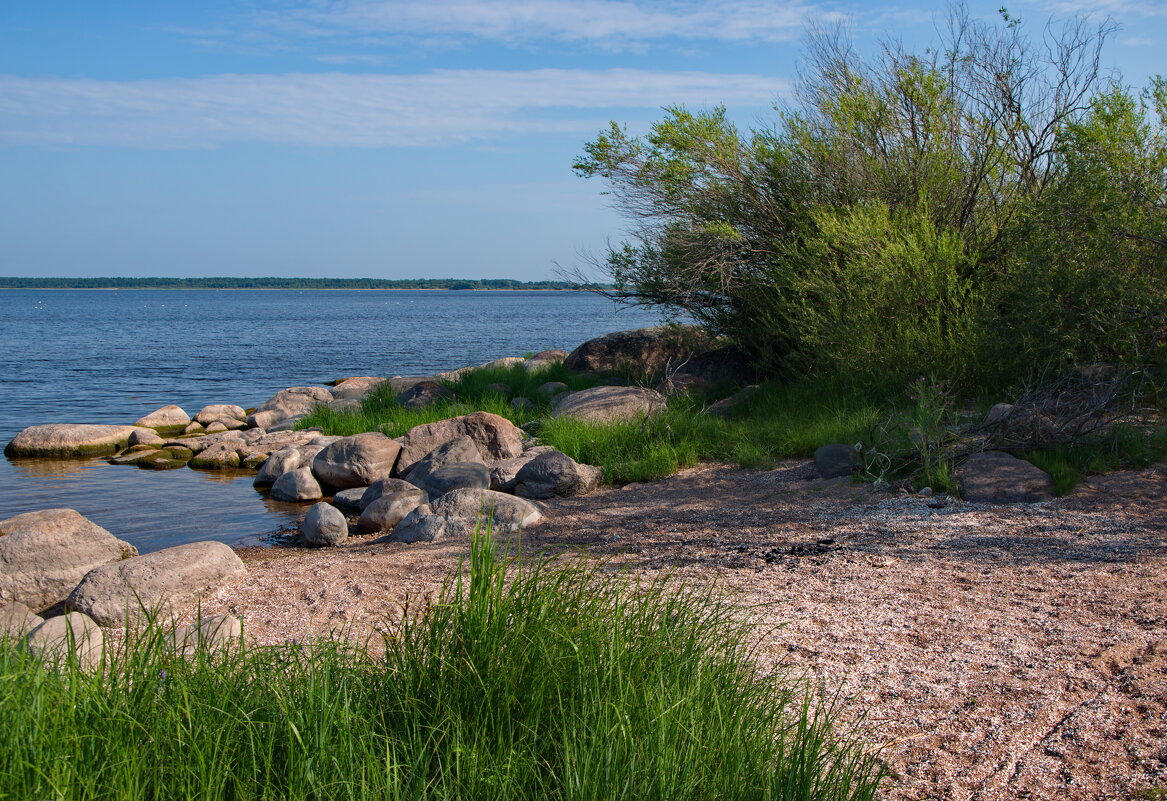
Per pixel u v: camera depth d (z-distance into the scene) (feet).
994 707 13.41
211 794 9.60
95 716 10.55
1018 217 39.42
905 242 40.50
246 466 48.01
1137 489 25.41
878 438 30.86
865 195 45.24
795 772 10.46
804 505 27.37
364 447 40.16
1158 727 12.48
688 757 10.42
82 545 23.73
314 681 11.46
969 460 28.17
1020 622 16.63
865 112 45.47
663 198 49.06
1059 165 40.40
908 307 39.60
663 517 27.66
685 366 54.13
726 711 11.69
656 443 37.83
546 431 42.88
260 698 11.43
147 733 10.32
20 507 38.40
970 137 45.06
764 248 47.37
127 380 100.12
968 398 37.58
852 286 40.40
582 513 29.43
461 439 38.29
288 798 9.87
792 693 13.46
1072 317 34.06
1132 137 36.99
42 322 254.47
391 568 23.36
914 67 44.88
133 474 46.11
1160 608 16.75
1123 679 13.99
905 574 19.92
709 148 47.14
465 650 12.03
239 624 18.42
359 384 74.49
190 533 33.37
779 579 20.06
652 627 13.60
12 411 74.49
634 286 50.90
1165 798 10.81
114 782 9.50
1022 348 35.42
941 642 15.89
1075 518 23.35
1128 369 31.83
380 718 11.39
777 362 48.70
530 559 23.15
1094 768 11.61
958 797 11.17
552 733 11.16
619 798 9.98
